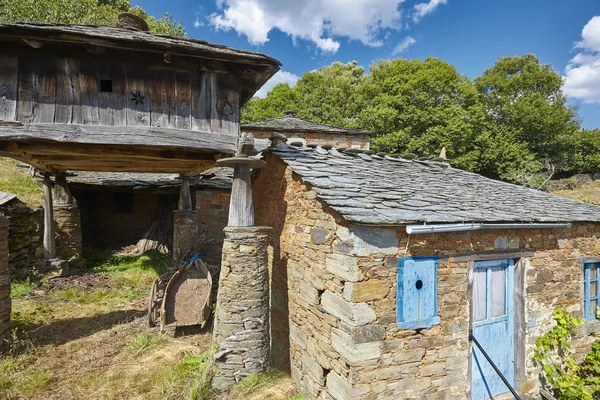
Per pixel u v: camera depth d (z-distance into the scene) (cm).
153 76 458
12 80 401
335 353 348
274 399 418
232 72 500
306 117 2569
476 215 366
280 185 531
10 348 490
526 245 441
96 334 571
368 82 2498
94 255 1080
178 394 411
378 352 325
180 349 522
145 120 451
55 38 381
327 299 368
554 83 2727
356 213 306
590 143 2577
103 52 410
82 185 1084
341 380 334
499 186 634
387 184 441
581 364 488
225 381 442
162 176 1177
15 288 731
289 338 490
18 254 808
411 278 345
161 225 1233
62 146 455
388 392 331
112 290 795
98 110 431
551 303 464
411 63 2130
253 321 454
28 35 372
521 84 2703
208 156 548
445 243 371
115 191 1167
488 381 413
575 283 490
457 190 510
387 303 333
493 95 2678
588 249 509
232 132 497
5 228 489
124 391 408
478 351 405
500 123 2617
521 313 434
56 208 938
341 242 338
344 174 458
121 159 585
